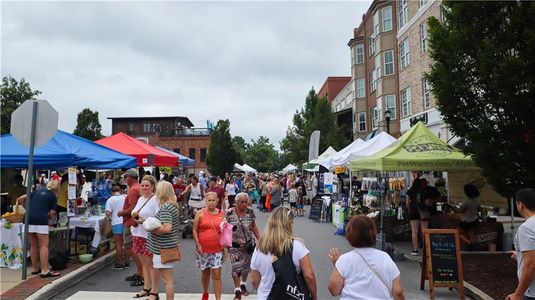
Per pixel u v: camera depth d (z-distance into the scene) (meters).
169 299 6.34
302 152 45.75
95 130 50.31
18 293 7.13
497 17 8.57
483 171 8.62
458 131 9.03
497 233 10.78
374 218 12.88
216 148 53.22
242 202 7.12
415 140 11.20
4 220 9.13
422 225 10.83
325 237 14.29
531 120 8.24
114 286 8.12
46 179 18.02
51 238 9.24
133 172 8.55
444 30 9.21
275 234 4.16
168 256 6.29
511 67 7.89
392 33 32.53
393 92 32.28
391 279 3.66
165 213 6.29
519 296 4.23
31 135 8.41
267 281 4.15
